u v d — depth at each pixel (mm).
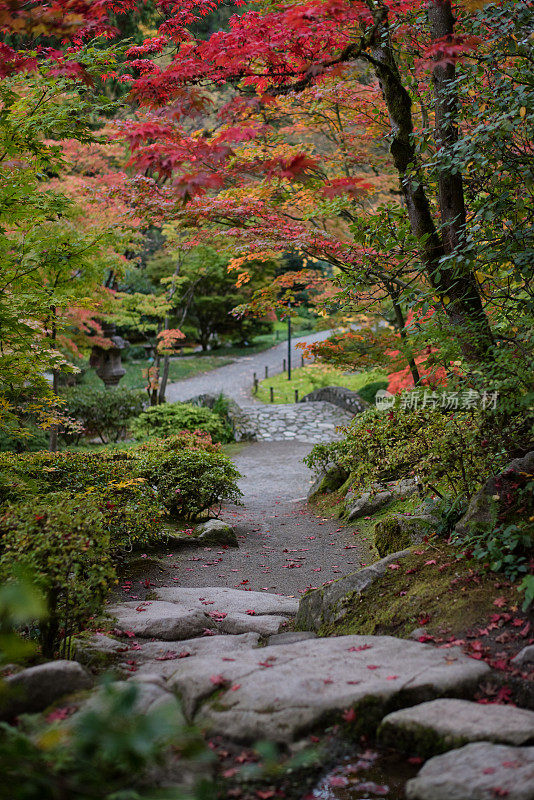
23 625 4184
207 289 31922
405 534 5336
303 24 4211
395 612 4148
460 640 3600
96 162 13797
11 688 2824
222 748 2816
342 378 25656
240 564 7188
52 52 5148
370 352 8453
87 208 10820
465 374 4844
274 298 10141
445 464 5273
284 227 7969
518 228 4945
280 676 3213
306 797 2574
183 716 2891
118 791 2127
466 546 4547
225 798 2488
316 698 2994
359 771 2727
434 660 3336
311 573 6789
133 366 31859
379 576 4598
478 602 3898
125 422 17609
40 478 6801
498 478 4770
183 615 4762
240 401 24062
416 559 4660
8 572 3537
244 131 4273
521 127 5121
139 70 5848
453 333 4828
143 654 3971
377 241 5844
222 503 10750
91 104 5555
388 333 8539
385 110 8156
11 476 6141
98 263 10633
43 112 5555
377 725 2949
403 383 9375
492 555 4113
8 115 5465
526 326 4750
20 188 5402
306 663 3387
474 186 5691
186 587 6211
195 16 5793
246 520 9586
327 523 8828
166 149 4203
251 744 2840
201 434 11094
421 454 5684
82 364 22984
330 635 4316
